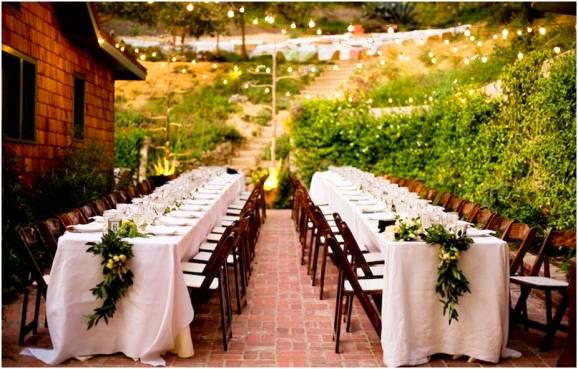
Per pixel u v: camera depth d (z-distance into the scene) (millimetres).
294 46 20250
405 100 14641
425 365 4199
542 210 7602
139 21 20562
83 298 4230
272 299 5867
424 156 12453
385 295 4219
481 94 9602
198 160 14719
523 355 4422
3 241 5461
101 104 10727
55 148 8375
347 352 4434
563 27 12242
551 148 7359
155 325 4188
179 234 4844
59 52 8547
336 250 4387
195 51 21266
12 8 6934
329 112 13258
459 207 6977
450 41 18203
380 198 7270
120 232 4312
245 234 5812
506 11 16656
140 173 14328
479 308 4250
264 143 15531
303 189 8766
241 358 4285
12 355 4266
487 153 9211
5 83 7035
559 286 4469
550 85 7379
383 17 22062
